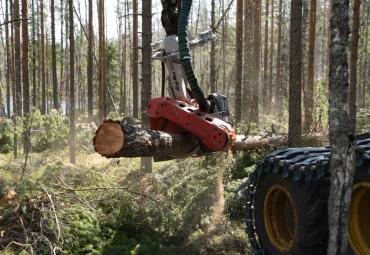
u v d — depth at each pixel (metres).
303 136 11.33
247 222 4.87
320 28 38.94
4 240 5.81
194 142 5.59
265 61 30.61
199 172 7.70
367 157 3.42
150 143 5.15
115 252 6.00
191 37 6.10
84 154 15.52
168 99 5.64
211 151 5.61
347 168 3.26
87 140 16.81
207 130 5.44
